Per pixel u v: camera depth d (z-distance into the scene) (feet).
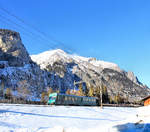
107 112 96.99
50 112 73.31
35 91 334.65
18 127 37.11
